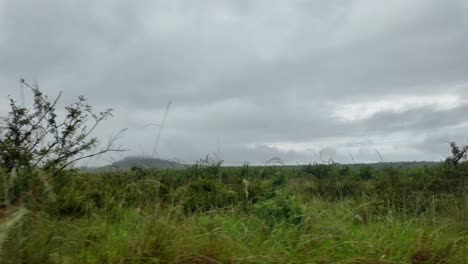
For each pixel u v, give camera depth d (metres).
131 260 4.46
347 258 4.95
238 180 10.22
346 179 12.11
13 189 5.04
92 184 7.91
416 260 5.18
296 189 10.62
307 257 4.93
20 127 6.76
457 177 10.79
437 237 5.62
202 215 6.43
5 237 3.93
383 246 5.38
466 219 7.27
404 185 10.30
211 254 4.63
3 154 6.03
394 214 7.30
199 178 9.28
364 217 7.36
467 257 5.25
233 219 6.22
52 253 4.31
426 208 7.68
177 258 4.46
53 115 7.12
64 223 5.09
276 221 6.01
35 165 6.18
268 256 4.75
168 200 6.87
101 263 4.51
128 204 6.98
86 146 7.23
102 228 5.42
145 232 4.84
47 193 5.32
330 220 6.31
